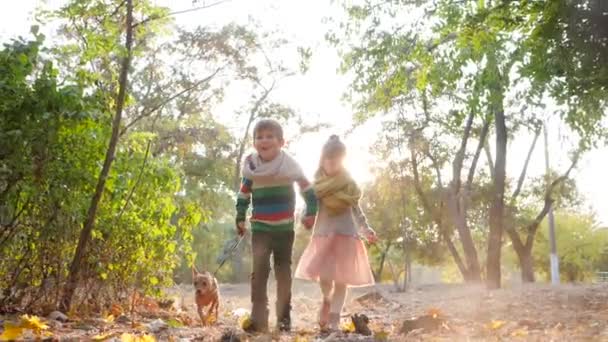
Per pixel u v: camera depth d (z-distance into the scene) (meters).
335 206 7.04
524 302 10.73
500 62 13.77
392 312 11.19
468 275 31.67
